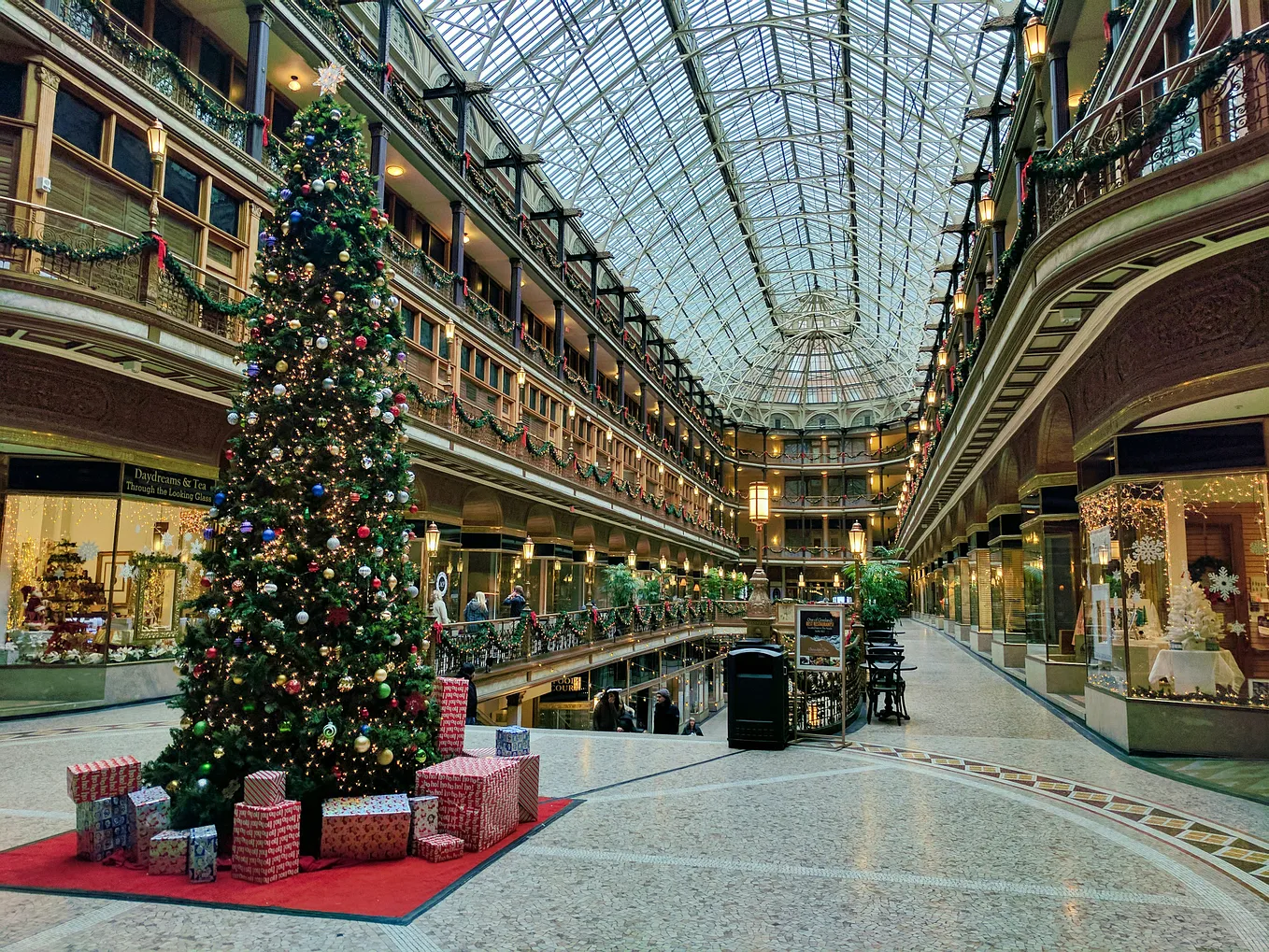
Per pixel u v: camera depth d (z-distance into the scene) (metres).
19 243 9.06
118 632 12.15
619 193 36.00
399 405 6.26
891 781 7.41
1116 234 7.03
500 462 21.72
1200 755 8.59
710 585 44.12
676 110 34.62
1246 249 6.93
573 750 8.96
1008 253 10.66
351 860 5.08
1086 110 12.51
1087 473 10.99
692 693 34.31
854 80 30.78
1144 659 9.04
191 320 11.41
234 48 14.94
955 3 21.88
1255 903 4.47
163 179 11.24
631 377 42.88
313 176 6.21
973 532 25.05
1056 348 10.74
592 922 4.12
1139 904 4.43
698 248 48.59
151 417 12.53
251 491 5.80
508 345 23.56
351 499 5.74
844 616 9.55
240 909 4.28
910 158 34.88
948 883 4.73
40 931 3.96
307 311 5.99
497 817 5.52
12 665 11.62
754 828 5.86
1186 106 6.57
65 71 10.04
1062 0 11.87
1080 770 8.02
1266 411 8.45
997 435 17.80
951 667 19.95
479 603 16.86
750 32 33.00
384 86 17.12
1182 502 9.14
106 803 5.09
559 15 25.09
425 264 19.09
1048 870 4.98
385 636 5.83
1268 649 8.58
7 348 10.19
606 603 34.91
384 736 5.64
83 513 11.98
